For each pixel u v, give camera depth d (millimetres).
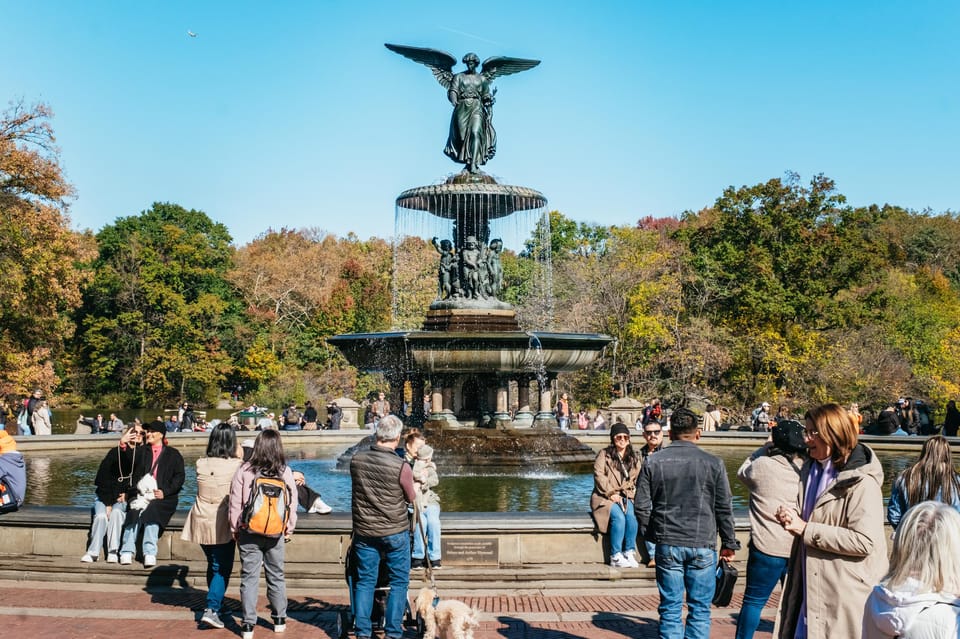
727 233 58844
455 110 24719
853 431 6289
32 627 8836
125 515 10828
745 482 7602
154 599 10023
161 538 10859
